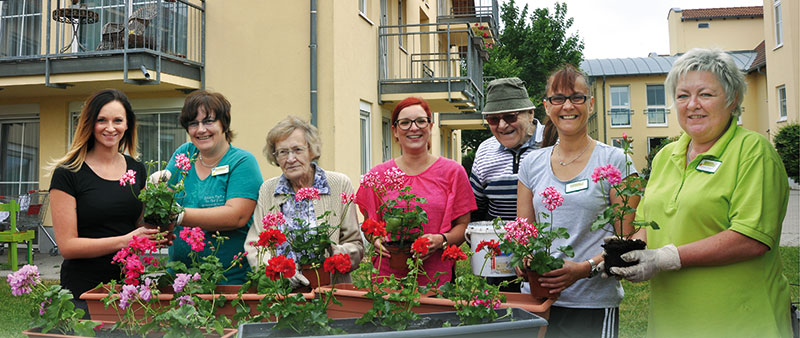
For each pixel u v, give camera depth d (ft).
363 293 7.52
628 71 100.99
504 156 11.25
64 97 32.76
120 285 8.34
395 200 8.93
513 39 105.70
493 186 11.11
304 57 28.99
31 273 7.36
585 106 8.39
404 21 44.68
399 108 9.94
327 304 7.29
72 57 28.25
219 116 9.75
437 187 9.80
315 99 28.66
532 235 7.36
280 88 29.22
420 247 7.59
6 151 34.24
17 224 28.53
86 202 9.10
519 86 11.16
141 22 29.58
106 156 9.56
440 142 60.64
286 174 9.54
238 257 9.19
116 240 8.62
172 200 8.50
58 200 8.96
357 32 32.60
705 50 7.03
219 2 29.99
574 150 8.59
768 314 6.71
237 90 29.73
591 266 7.53
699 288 6.90
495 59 92.07
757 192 6.54
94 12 29.73
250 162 9.90
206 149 9.78
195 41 30.22
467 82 36.29
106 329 7.46
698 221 6.90
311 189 8.87
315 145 9.71
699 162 7.08
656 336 7.47
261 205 9.71
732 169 6.76
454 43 63.10
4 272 25.88
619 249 6.96
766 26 70.28
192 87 29.91
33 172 33.78
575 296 8.41
